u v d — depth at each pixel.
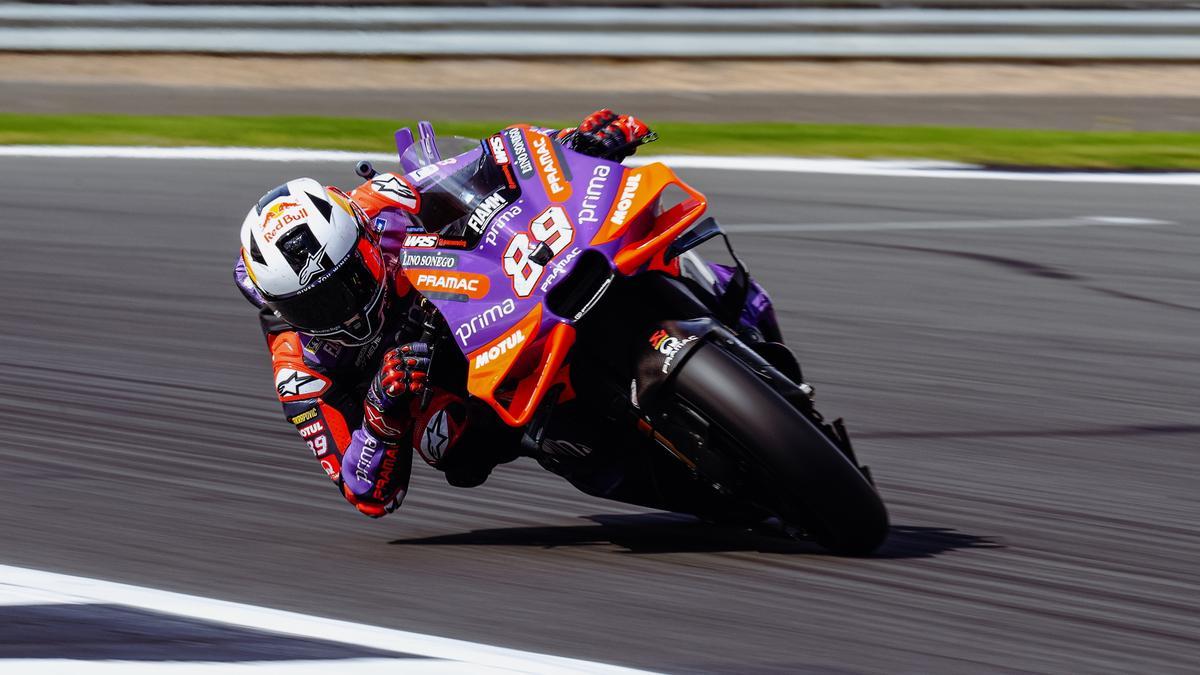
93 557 15.59
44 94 58.66
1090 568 15.16
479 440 15.60
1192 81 60.94
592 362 14.38
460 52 64.94
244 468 19.58
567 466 15.31
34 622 13.20
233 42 66.00
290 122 51.19
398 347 14.91
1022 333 27.16
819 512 13.58
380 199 15.44
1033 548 15.84
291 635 12.81
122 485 18.67
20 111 55.38
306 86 60.56
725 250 33.91
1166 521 17.06
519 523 17.17
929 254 33.59
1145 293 30.19
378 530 16.86
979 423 21.73
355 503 15.29
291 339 15.84
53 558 15.53
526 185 14.73
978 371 24.73
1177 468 19.39
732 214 38.00
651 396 13.78
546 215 14.38
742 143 48.34
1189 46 63.50
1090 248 34.25
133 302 29.67
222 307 29.41
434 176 15.24
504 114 53.44
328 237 14.03
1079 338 26.81
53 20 66.38
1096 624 13.34
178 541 16.27
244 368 25.20
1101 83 60.72
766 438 13.39
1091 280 31.27
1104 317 28.31
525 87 60.16
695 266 16.11
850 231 36.06
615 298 14.43
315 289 14.03
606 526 16.95
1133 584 14.63
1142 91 59.16
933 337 26.91
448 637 12.77
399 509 17.73
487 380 13.98
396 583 14.55
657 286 14.50
